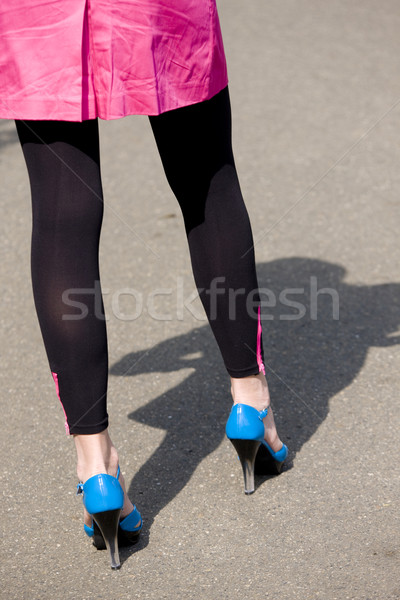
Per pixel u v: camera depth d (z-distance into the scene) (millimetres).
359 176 6848
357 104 8430
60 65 2545
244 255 2984
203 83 2730
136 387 4129
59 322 2680
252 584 2740
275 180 6840
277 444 3242
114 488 2727
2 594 2752
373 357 4289
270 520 3080
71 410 2744
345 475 3332
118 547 2959
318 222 6062
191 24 2645
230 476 3379
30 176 2721
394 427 3660
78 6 2502
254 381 3113
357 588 2686
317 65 9633
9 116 2625
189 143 2871
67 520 3162
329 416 3773
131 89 2594
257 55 10094
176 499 3242
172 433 3719
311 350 4398
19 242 5984
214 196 2943
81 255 2697
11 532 3096
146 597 2707
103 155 7570
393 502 3139
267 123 8070
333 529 3004
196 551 2932
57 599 2715
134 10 2520
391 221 6020
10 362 4457
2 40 2566
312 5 12219
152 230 6059
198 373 4234
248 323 3023
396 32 10734
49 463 3543
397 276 5227
